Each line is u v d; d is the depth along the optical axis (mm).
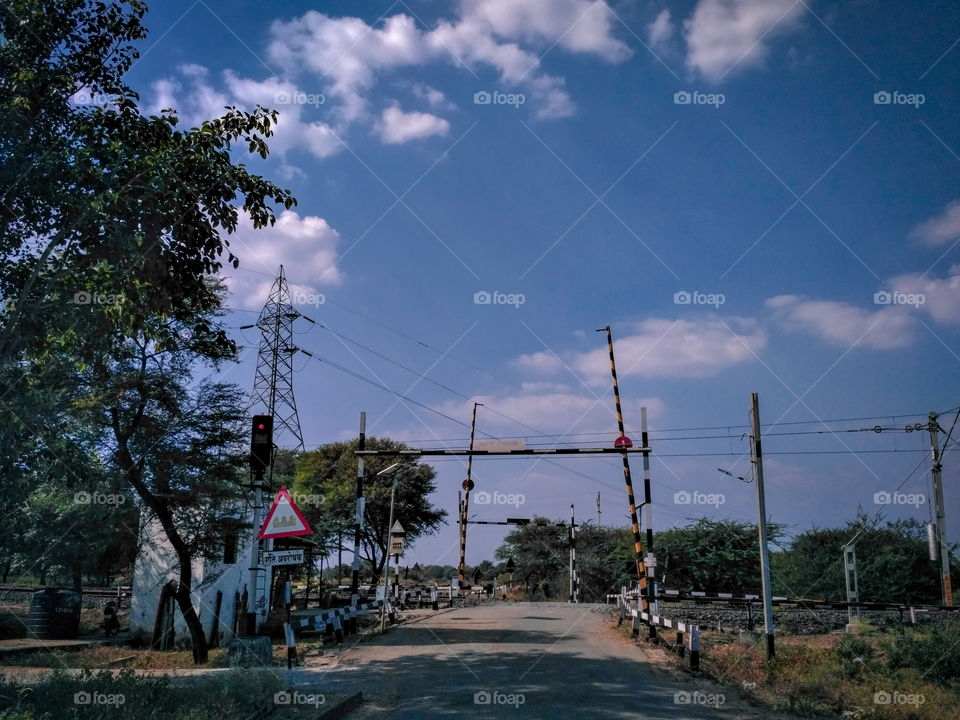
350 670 16938
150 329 16781
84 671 11742
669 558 50750
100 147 13586
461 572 45062
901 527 47938
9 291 13102
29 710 9570
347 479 55750
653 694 14500
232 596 26609
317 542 39625
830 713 14672
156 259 14062
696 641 17719
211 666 17734
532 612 36969
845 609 35750
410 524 58250
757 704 14484
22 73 12719
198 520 21734
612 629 27047
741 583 49656
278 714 11430
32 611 25000
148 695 10734
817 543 49375
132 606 25844
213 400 21969
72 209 12734
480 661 18453
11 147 12359
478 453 26156
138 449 20422
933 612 33375
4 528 15242
